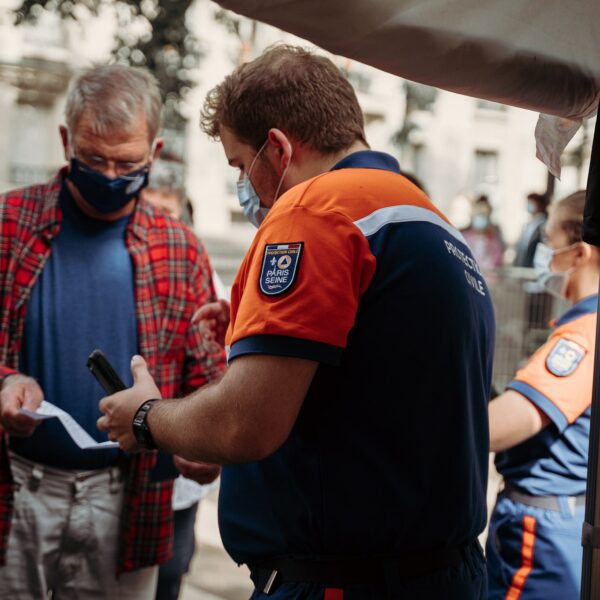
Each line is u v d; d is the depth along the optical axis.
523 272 9.46
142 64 8.48
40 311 2.68
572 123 1.91
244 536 1.87
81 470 2.68
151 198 3.73
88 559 2.71
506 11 1.62
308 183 1.80
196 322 2.73
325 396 1.75
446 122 21.48
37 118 19.55
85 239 2.74
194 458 1.77
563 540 2.75
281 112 1.91
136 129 2.62
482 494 1.94
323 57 1.98
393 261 1.76
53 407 2.43
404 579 1.78
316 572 1.78
